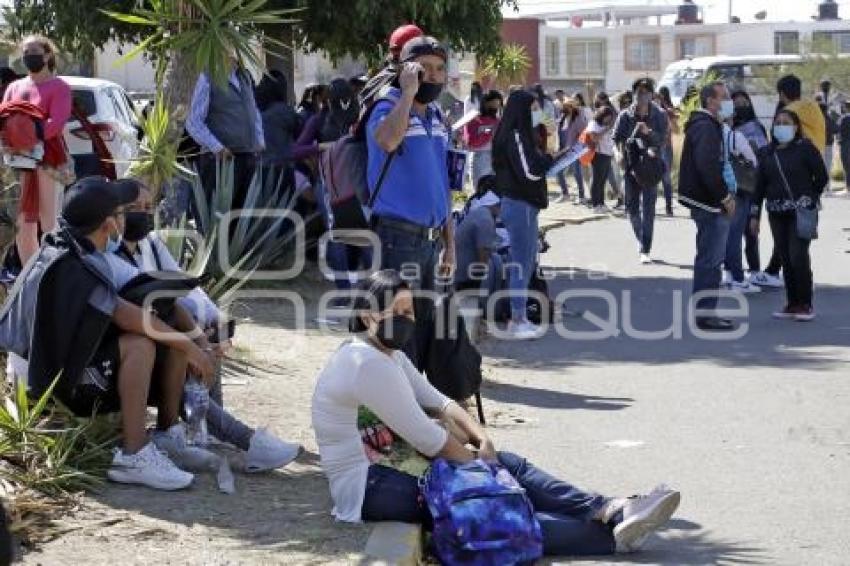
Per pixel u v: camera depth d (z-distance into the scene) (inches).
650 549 254.1
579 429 344.2
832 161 1251.2
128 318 262.2
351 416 249.0
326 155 338.3
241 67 461.4
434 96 309.7
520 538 236.8
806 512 275.7
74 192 261.7
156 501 256.5
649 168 666.2
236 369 375.2
